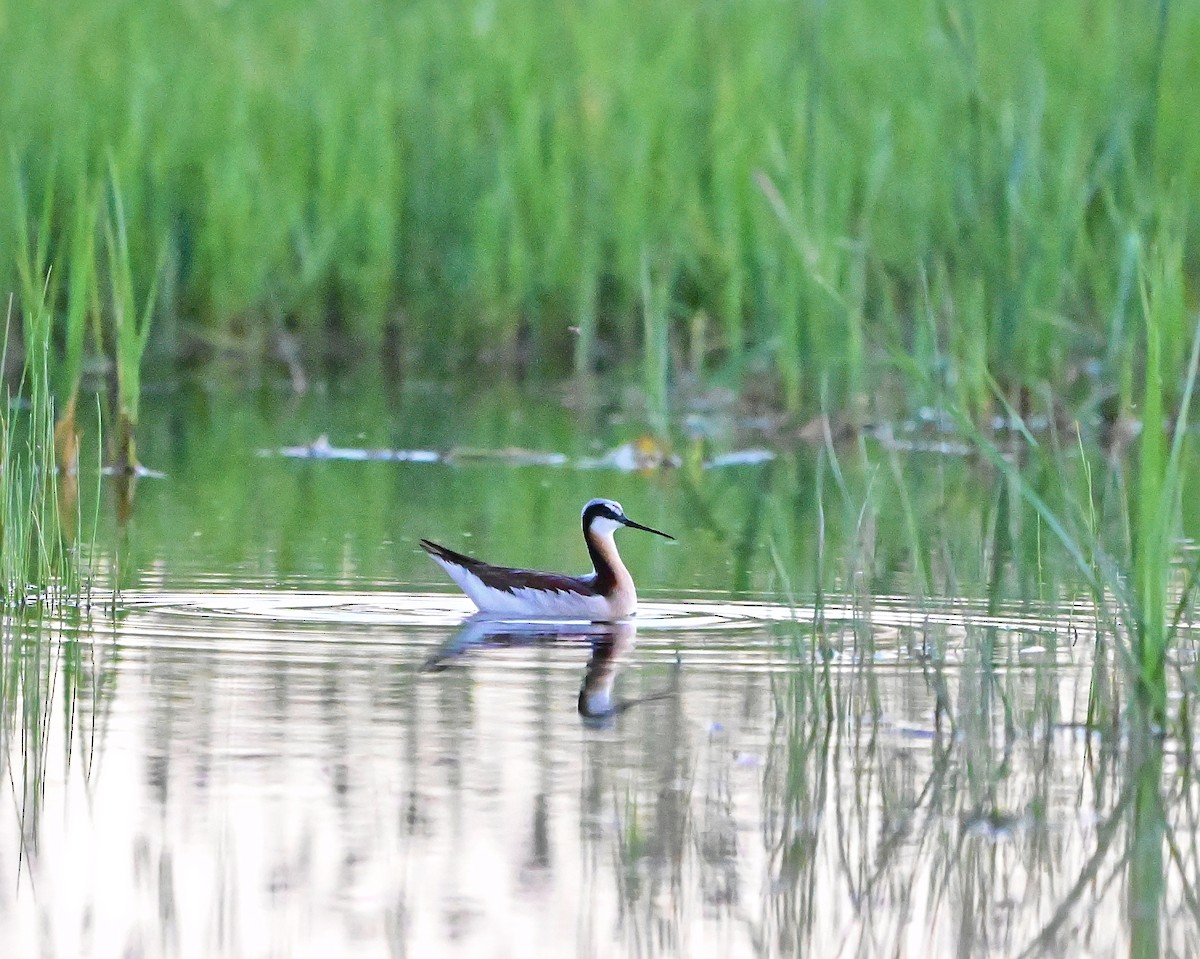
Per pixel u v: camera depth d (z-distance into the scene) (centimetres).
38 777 983
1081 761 1053
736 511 1862
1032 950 814
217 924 814
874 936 825
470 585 1401
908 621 1372
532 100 2850
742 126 2672
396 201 2903
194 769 996
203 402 2533
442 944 800
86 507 1800
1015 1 2783
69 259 2636
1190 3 2747
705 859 901
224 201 2823
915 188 2550
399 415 2461
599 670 1220
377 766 1003
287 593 1438
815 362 2367
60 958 782
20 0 2962
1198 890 879
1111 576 1109
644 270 2253
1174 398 2284
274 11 3089
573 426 2403
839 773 1021
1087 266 2464
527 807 952
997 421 2288
